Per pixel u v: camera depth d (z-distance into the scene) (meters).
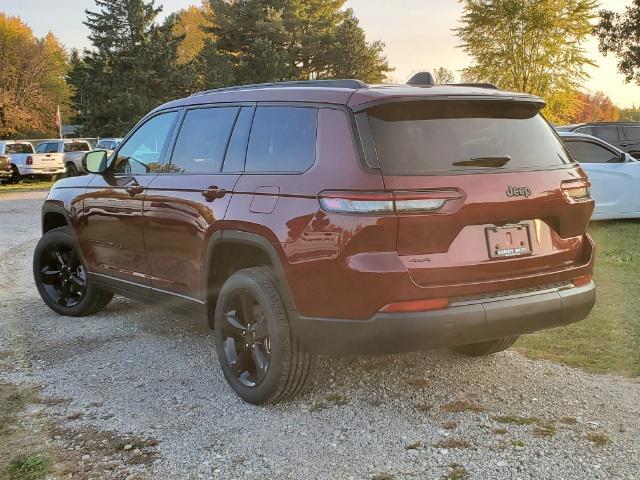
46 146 29.69
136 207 4.80
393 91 3.45
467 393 3.95
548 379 4.13
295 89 3.88
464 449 3.24
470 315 3.25
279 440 3.40
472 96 3.52
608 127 13.66
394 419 3.62
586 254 3.82
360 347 3.28
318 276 3.34
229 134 4.20
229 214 3.87
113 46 50.22
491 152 3.49
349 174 3.26
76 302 5.92
